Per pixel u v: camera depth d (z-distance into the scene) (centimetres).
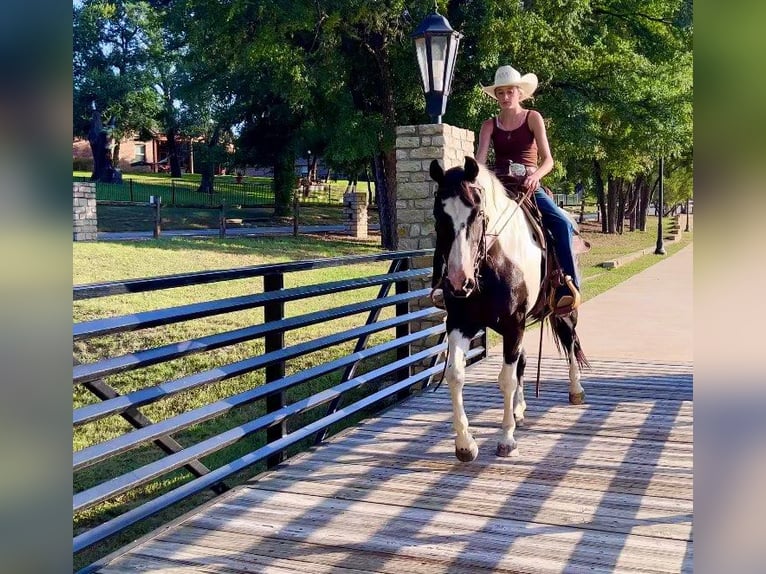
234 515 432
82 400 782
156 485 607
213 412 441
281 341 531
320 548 386
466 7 2042
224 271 457
